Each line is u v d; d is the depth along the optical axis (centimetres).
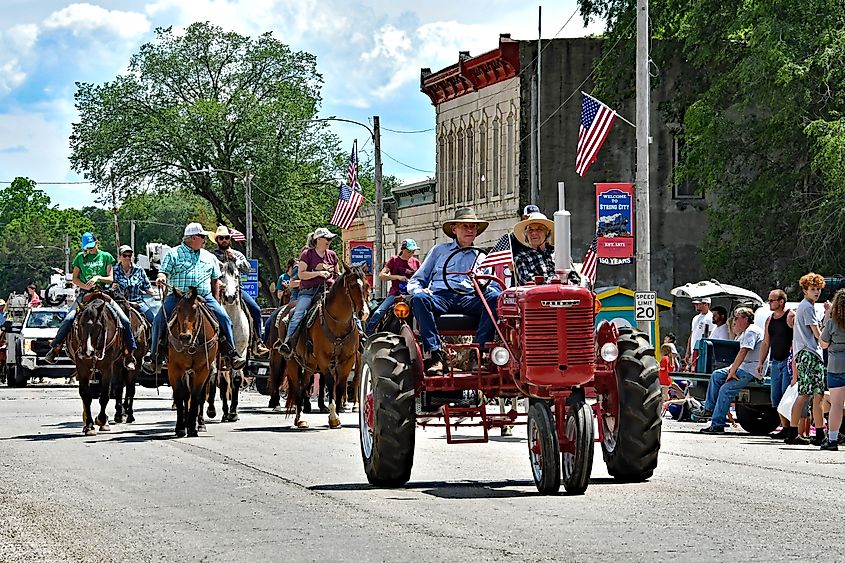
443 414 1539
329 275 2500
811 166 4188
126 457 1916
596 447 2012
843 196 4003
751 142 4653
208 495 1462
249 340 2700
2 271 19188
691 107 4669
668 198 5712
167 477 1645
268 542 1137
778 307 2345
